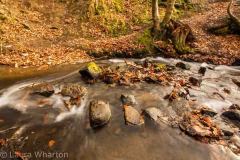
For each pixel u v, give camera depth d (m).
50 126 1.90
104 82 2.53
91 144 1.74
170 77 2.73
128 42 3.86
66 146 1.73
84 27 4.43
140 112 2.04
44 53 3.50
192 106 2.17
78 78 2.66
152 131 1.85
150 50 3.71
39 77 2.77
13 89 2.44
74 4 4.79
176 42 3.74
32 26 4.18
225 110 2.18
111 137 1.80
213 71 3.18
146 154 1.68
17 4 4.45
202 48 3.73
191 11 5.36
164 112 2.05
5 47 3.47
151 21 4.75
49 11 4.62
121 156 1.66
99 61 3.38
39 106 2.13
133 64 3.09
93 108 1.97
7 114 2.04
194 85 2.63
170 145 1.75
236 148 1.75
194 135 1.81
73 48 3.73
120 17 4.74
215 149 1.73
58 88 2.43
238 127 1.96
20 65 3.11
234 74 3.16
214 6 5.60
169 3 3.91
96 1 4.73
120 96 2.26
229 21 4.32
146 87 2.43
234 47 3.79
